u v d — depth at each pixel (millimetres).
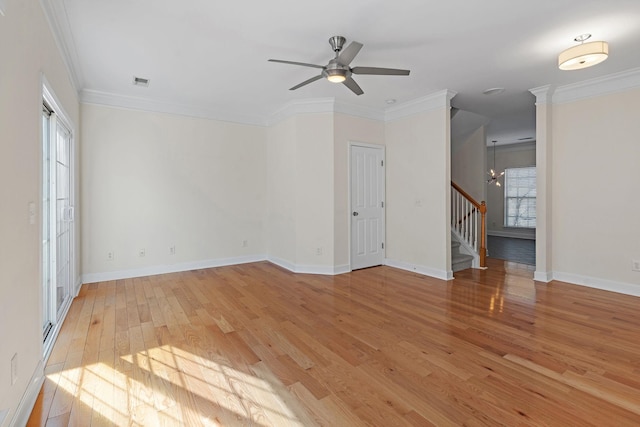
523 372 2158
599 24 2715
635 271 3736
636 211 3719
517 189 9305
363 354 2420
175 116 4906
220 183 5332
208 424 1695
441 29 2807
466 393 1935
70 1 2375
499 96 4648
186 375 2150
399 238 5250
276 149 5477
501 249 7188
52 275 2859
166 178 4855
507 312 3264
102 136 4379
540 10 2521
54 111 2859
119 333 2791
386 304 3529
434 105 4598
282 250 5379
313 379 2098
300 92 4465
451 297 3760
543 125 4297
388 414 1757
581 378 2084
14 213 1646
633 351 2434
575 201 4184
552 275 4434
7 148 1555
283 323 3016
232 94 4508
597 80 3898
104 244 4434
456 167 6867
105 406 1834
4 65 1516
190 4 2436
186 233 5055
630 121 3732
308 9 2504
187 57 3334
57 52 2715
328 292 3967
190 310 3348
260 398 1908
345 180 4988
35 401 1865
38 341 2012
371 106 5125
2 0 1449
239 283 4363
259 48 3146
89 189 4309
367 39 2975
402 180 5164
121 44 3041
